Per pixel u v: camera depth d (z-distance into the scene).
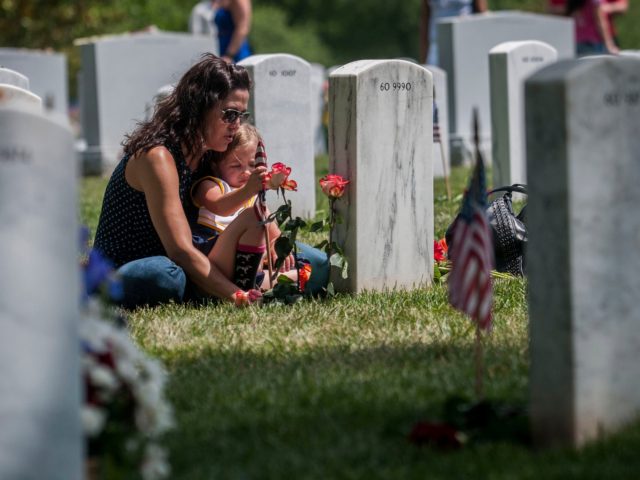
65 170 3.87
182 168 7.72
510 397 5.27
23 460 3.83
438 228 10.50
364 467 4.50
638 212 4.58
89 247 9.91
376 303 7.53
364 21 63.75
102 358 4.36
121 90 18.77
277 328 6.86
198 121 7.66
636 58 4.50
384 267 8.05
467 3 18.88
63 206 3.87
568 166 4.38
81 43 18.81
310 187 11.65
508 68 12.70
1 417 3.81
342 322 7.01
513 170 12.91
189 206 8.11
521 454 4.59
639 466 4.41
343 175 7.93
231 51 16.72
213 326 6.93
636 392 4.70
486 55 18.59
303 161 11.57
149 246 7.83
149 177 7.56
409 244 8.16
